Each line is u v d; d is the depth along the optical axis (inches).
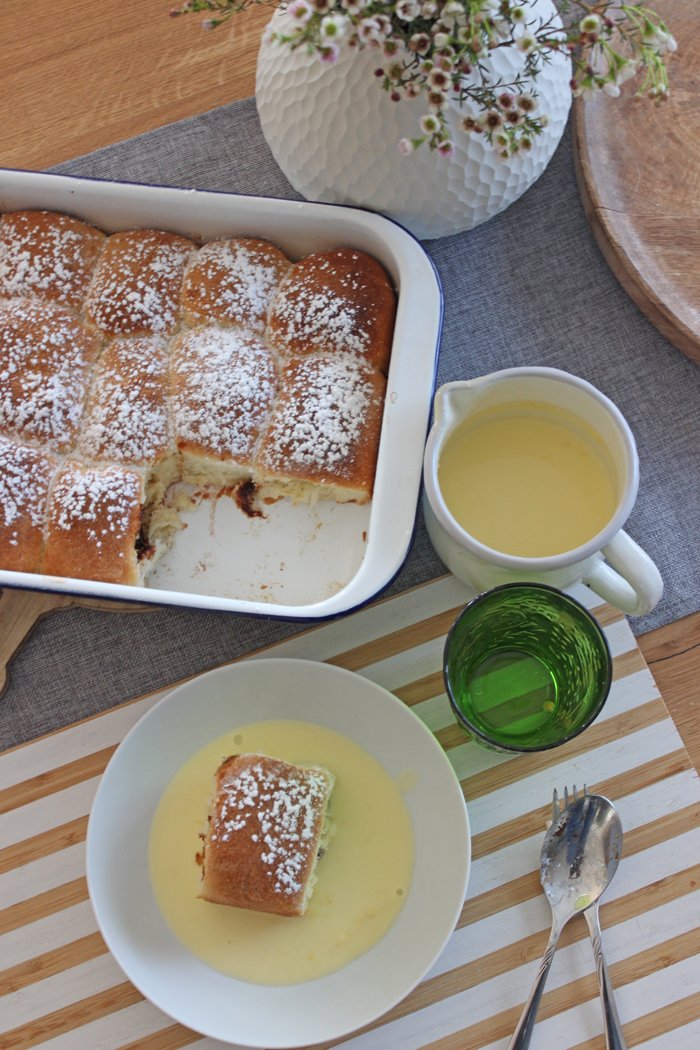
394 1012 30.3
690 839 31.0
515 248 33.4
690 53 32.9
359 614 31.9
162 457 31.7
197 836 30.7
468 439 30.1
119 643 32.0
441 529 28.3
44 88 33.7
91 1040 30.3
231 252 32.4
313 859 29.9
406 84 27.0
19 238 32.4
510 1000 30.4
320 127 29.5
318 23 26.1
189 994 29.7
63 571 30.8
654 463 32.7
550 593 28.9
